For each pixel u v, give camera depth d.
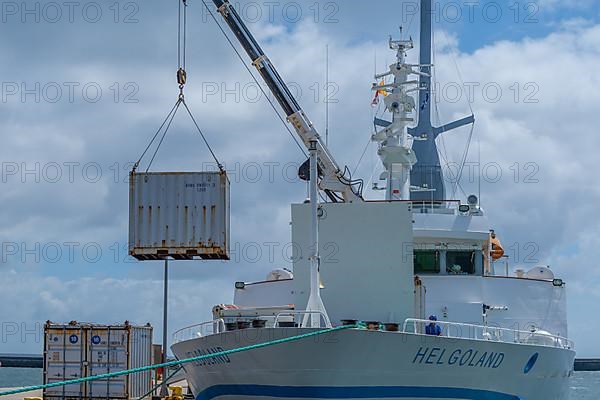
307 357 24.17
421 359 25.20
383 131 37.34
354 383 24.67
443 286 33.16
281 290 33.56
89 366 38.69
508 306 33.59
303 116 35.06
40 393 46.66
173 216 30.20
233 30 34.72
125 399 38.38
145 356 41.59
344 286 29.44
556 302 34.19
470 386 26.83
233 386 26.02
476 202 35.91
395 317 29.06
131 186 30.47
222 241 29.89
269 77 34.78
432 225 34.53
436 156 42.28
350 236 29.66
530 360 28.64
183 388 44.38
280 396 25.06
